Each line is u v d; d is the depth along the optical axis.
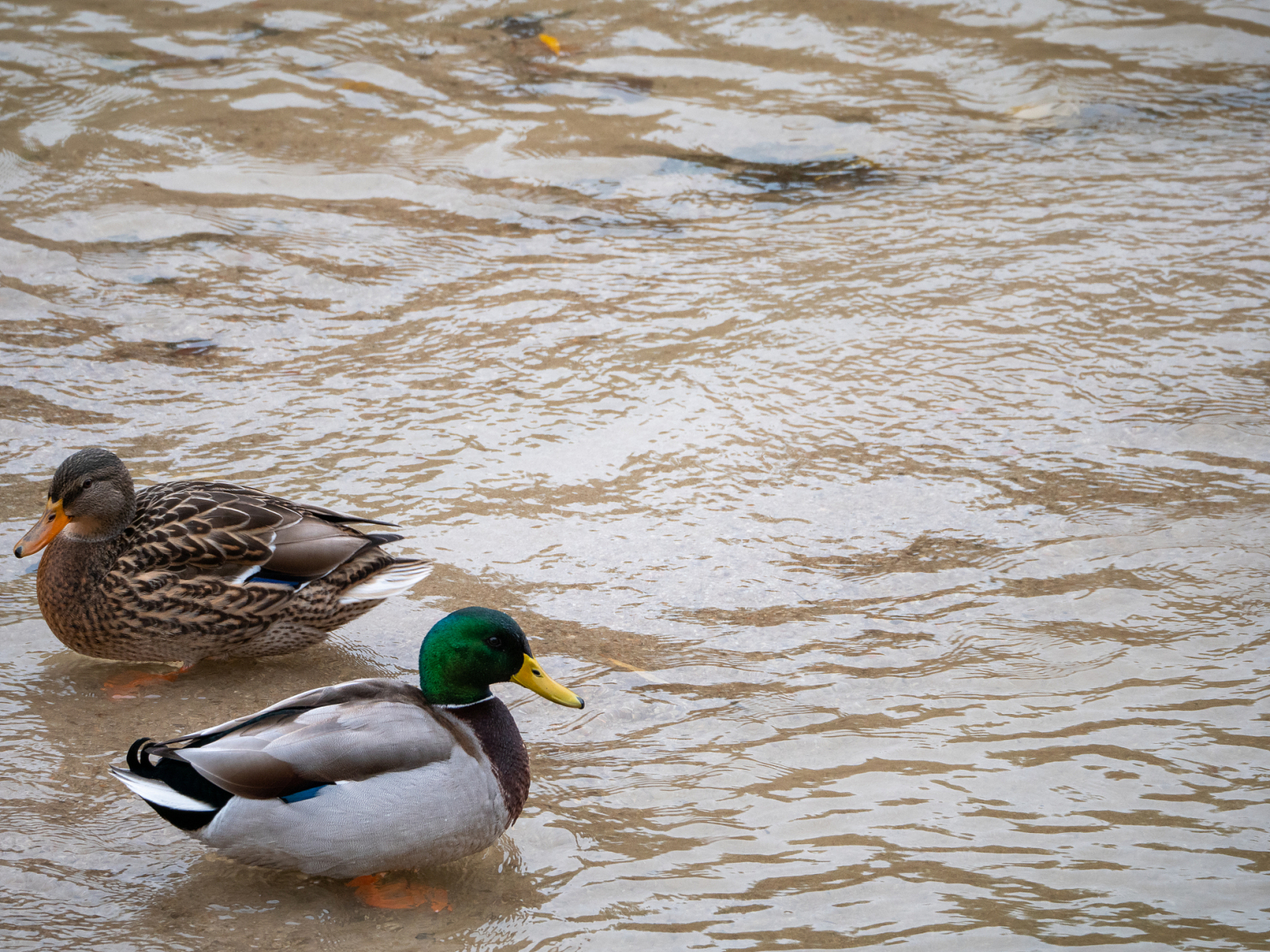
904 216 11.44
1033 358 9.38
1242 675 6.30
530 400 8.90
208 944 4.72
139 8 14.81
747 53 14.31
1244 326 9.71
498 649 5.20
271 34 14.39
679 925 4.85
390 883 5.09
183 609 6.13
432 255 10.79
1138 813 5.42
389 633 6.81
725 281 10.48
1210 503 7.73
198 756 4.63
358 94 13.26
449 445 8.37
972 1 15.40
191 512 6.29
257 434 8.36
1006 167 12.27
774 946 4.74
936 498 7.84
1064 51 14.40
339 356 9.38
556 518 7.66
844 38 14.62
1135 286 10.26
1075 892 4.99
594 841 5.32
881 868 5.14
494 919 4.89
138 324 9.62
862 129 12.92
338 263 10.60
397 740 4.81
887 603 6.93
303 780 4.70
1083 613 6.81
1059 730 5.95
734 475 8.09
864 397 8.95
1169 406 8.75
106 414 8.51
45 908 4.86
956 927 4.82
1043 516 7.64
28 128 12.22
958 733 5.95
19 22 14.22
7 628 6.69
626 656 6.52
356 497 7.77
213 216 11.13
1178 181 11.95
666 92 13.50
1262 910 4.88
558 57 14.13
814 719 6.08
